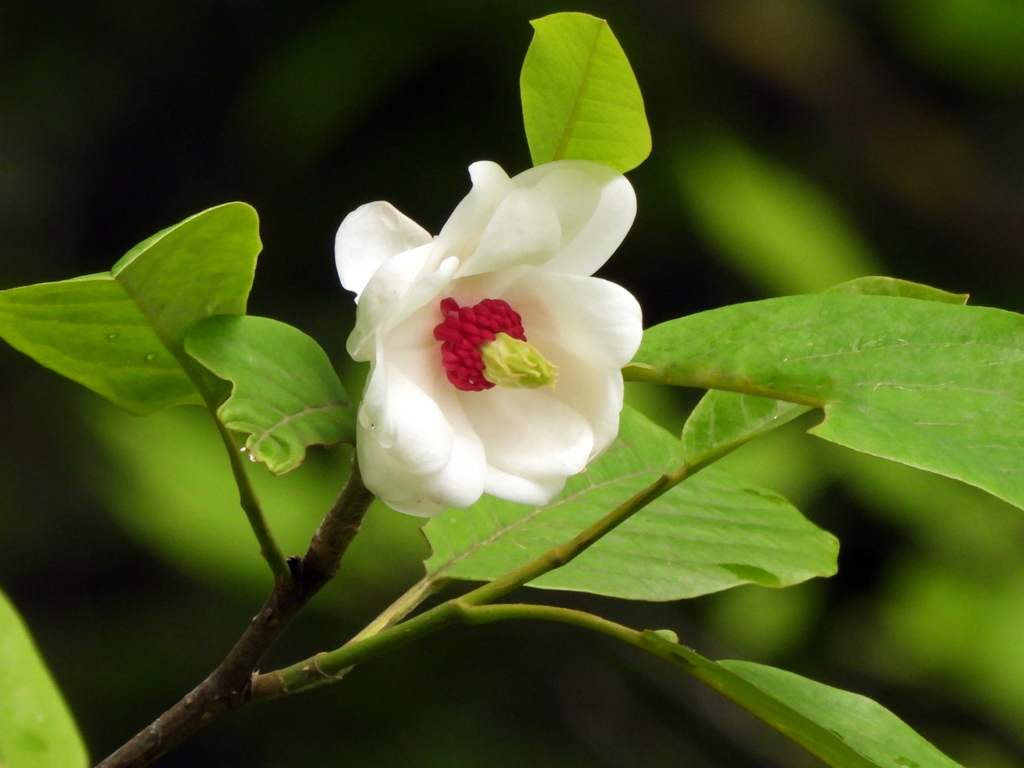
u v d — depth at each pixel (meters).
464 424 0.75
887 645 1.77
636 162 0.78
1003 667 1.68
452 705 1.89
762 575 0.88
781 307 0.78
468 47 1.85
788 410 0.80
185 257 0.76
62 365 0.78
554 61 0.76
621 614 1.95
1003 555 1.74
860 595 1.83
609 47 0.75
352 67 1.81
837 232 1.83
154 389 0.79
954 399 0.75
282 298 1.95
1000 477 0.73
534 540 0.89
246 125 1.92
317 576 0.77
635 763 1.88
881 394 0.76
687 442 0.83
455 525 0.89
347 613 1.66
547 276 0.75
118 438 1.60
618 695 1.94
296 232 1.96
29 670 0.69
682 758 1.90
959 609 1.72
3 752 0.69
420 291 0.73
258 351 0.76
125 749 0.78
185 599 1.96
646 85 1.92
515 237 0.74
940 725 1.78
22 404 2.01
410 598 0.86
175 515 1.53
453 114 1.90
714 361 0.78
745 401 0.83
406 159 1.92
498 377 0.75
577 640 1.96
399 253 0.74
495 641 1.95
